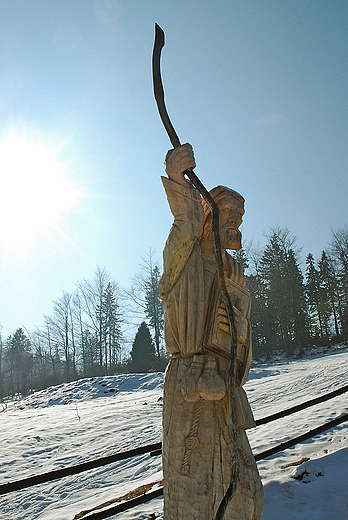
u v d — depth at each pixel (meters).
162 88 3.52
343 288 44.53
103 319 47.91
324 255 49.09
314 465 7.52
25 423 18.11
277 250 45.84
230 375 3.03
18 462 12.01
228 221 3.71
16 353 66.88
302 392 16.89
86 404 23.23
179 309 3.43
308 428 10.46
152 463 10.52
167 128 3.52
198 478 3.09
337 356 31.77
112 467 10.74
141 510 6.87
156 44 3.53
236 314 3.44
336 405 12.61
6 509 9.02
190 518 3.02
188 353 3.34
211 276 3.51
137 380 29.64
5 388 57.66
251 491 3.06
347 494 6.66
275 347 45.53
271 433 10.55
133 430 14.48
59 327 47.91
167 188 3.49
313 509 6.37
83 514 7.38
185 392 3.18
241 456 3.18
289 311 42.78
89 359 48.91
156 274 44.00
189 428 3.19
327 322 44.81
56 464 11.62
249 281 45.47
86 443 13.59
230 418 2.96
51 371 53.31
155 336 42.84
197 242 3.61
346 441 8.89
